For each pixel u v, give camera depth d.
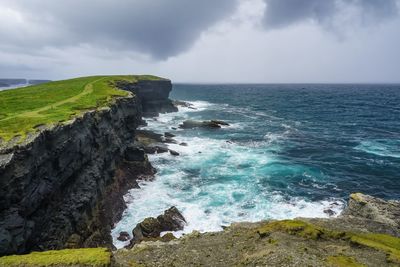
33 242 24.72
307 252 20.22
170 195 40.38
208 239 25.05
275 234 23.33
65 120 31.98
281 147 63.56
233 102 167.12
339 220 28.67
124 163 47.06
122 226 33.78
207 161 53.53
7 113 37.00
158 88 113.94
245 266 19.38
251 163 52.59
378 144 66.75
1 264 16.45
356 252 21.03
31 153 23.80
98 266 16.44
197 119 101.12
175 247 23.55
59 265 16.39
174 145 63.12
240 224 27.97
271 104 156.88
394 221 29.08
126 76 112.44
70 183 31.14
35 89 69.44
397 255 20.44
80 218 30.16
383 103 159.75
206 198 39.19
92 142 36.44
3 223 20.95
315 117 108.81
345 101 174.00
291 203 37.81
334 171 49.31
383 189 42.84
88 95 56.56
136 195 40.66
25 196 22.97
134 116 58.88
